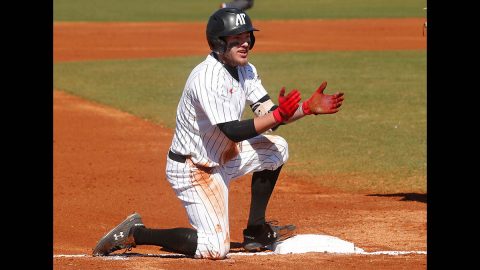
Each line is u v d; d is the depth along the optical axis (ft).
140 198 118.21
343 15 507.30
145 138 170.40
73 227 100.07
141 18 506.89
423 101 213.05
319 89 71.61
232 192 122.52
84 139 169.07
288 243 82.07
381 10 537.24
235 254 79.36
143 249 89.45
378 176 131.23
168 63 306.76
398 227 97.30
